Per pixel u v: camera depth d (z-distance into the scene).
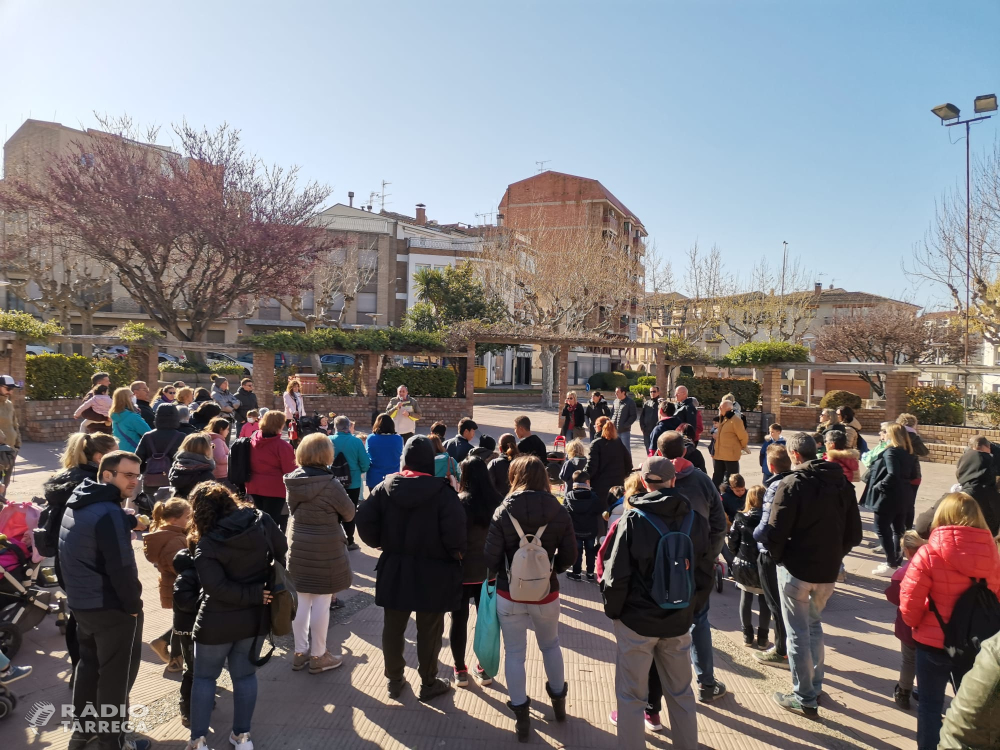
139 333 17.88
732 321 43.59
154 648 4.65
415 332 22.31
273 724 4.08
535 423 23.86
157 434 6.86
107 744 3.52
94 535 3.46
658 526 3.57
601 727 4.16
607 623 5.94
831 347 41.22
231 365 26.28
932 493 12.62
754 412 23.14
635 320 58.44
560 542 4.14
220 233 24.16
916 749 3.99
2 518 4.85
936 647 3.47
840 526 4.28
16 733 3.89
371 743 3.91
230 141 25.84
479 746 3.91
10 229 29.03
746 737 4.11
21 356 14.83
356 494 7.57
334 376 21.95
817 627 4.43
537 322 33.94
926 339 38.53
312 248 27.02
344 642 5.36
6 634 4.68
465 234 60.72
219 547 3.52
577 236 36.75
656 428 10.13
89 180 23.59
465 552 4.30
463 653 4.66
